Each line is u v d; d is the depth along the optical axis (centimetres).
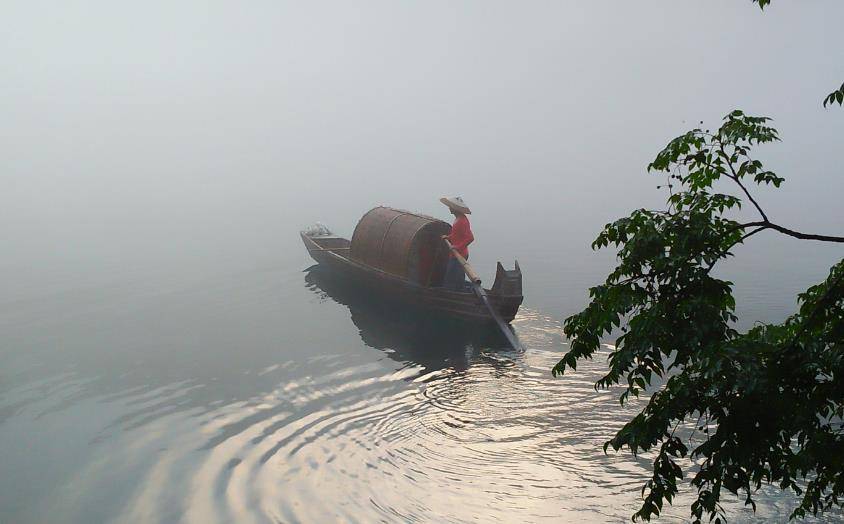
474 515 648
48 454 808
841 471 383
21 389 1025
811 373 377
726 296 414
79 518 670
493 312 1232
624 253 413
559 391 966
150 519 662
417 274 1472
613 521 632
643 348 392
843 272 414
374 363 1111
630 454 767
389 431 846
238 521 654
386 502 678
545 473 729
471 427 852
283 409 928
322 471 746
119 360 1150
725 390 373
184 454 798
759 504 650
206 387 1017
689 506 652
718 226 411
